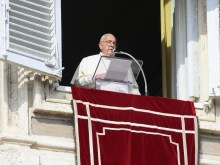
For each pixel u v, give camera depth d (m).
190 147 31.20
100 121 30.61
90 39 43.06
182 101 31.69
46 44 30.72
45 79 30.89
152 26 42.28
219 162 31.53
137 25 42.50
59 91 31.06
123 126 30.75
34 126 30.41
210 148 31.70
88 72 32.19
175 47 33.75
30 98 30.69
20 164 29.67
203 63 32.53
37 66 30.31
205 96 32.25
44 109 30.44
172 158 30.94
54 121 30.62
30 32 30.53
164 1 34.59
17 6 30.53
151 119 31.11
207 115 32.06
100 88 31.30
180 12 33.41
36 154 29.94
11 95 30.44
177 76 33.19
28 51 30.28
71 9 42.50
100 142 30.38
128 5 42.00
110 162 30.25
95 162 30.14
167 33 34.38
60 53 30.86
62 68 30.72
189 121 31.47
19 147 29.81
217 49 32.03
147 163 30.61
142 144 30.73
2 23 30.05
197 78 32.53
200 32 32.81
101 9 42.44
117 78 31.38
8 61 29.86
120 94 31.09
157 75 41.44
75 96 30.67
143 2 41.72
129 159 30.42
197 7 33.03
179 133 31.27
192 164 31.08
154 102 31.36
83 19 42.81
